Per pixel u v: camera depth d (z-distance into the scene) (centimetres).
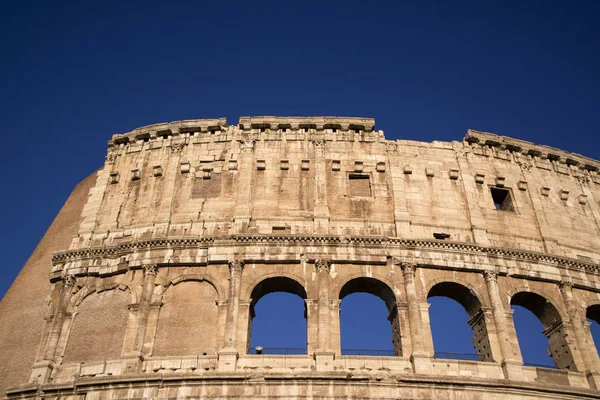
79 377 4084
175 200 4972
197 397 3816
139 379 3869
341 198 4912
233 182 5022
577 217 5384
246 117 5309
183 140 5356
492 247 4706
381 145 5253
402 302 4347
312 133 5272
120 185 5225
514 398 3947
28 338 4622
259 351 4122
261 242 4553
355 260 4488
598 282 4872
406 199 4953
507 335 4334
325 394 3812
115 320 4400
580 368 4366
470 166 5316
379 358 4059
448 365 4103
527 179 5438
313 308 4278
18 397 4022
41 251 5306
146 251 4616
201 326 4259
